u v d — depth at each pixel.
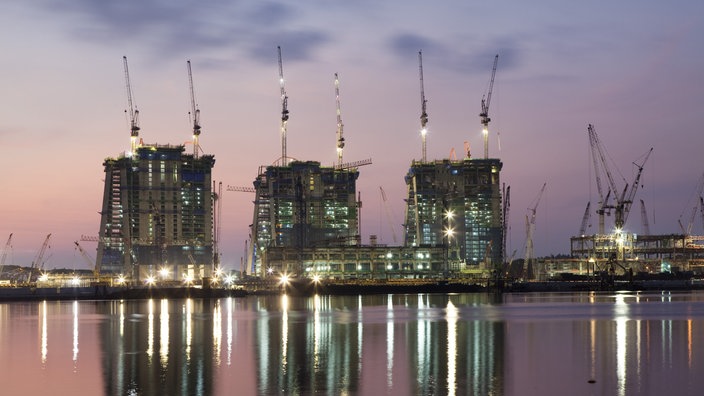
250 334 135.00
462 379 81.81
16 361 100.38
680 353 103.56
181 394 75.12
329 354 103.75
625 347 111.06
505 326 150.75
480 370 88.19
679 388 76.81
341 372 87.00
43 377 86.19
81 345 119.44
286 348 111.44
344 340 122.88
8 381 83.81
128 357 102.88
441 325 154.12
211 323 164.88
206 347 113.81
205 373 87.19
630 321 162.50
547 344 115.62
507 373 86.00
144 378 84.44
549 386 77.81
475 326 151.12
